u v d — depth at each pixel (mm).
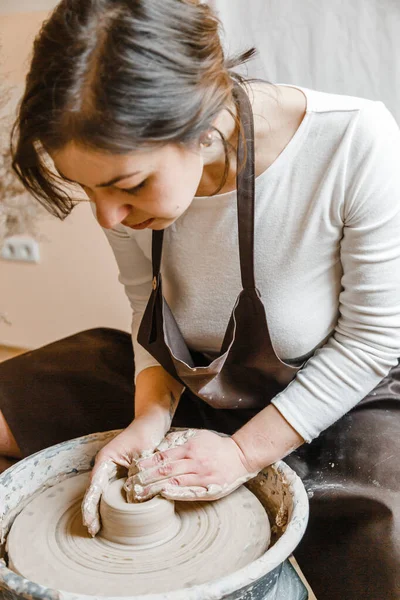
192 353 1317
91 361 1540
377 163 1030
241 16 1816
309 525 1184
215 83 807
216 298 1175
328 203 1050
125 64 715
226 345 1148
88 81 717
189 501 1074
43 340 2701
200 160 848
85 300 2551
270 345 1133
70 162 771
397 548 1057
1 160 2445
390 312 1100
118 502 979
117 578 896
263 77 1839
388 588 1056
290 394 1121
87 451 1184
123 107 713
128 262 1350
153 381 1282
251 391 1237
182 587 871
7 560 996
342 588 1129
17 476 1101
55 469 1157
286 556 853
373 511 1109
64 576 899
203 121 788
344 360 1121
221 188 1028
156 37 740
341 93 1808
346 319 1154
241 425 1342
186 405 1423
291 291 1138
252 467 1076
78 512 1060
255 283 1135
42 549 965
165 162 783
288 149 1028
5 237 2582
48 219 2475
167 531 989
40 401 1434
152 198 810
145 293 1386
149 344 1226
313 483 1210
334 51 1777
